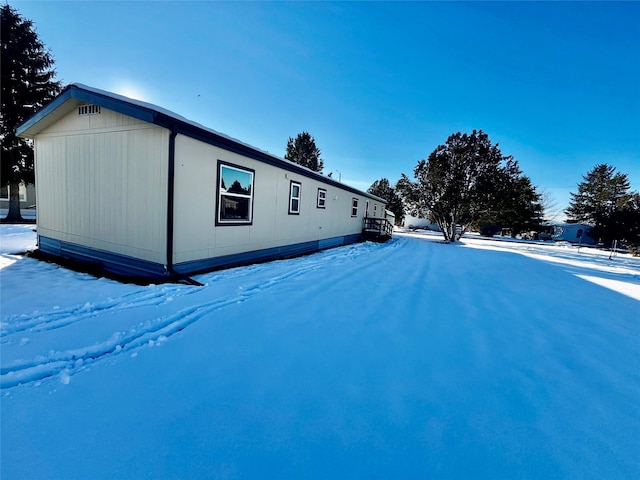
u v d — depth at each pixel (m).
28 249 6.38
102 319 2.88
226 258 5.63
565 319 3.75
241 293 4.02
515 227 28.03
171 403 1.69
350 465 1.33
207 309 3.32
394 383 2.05
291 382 1.98
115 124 4.70
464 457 1.42
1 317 2.81
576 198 36.25
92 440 1.38
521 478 1.32
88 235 5.27
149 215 4.46
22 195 17.36
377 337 2.84
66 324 2.73
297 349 2.48
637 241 20.73
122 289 3.90
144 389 1.81
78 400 1.68
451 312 3.75
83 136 5.12
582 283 6.39
